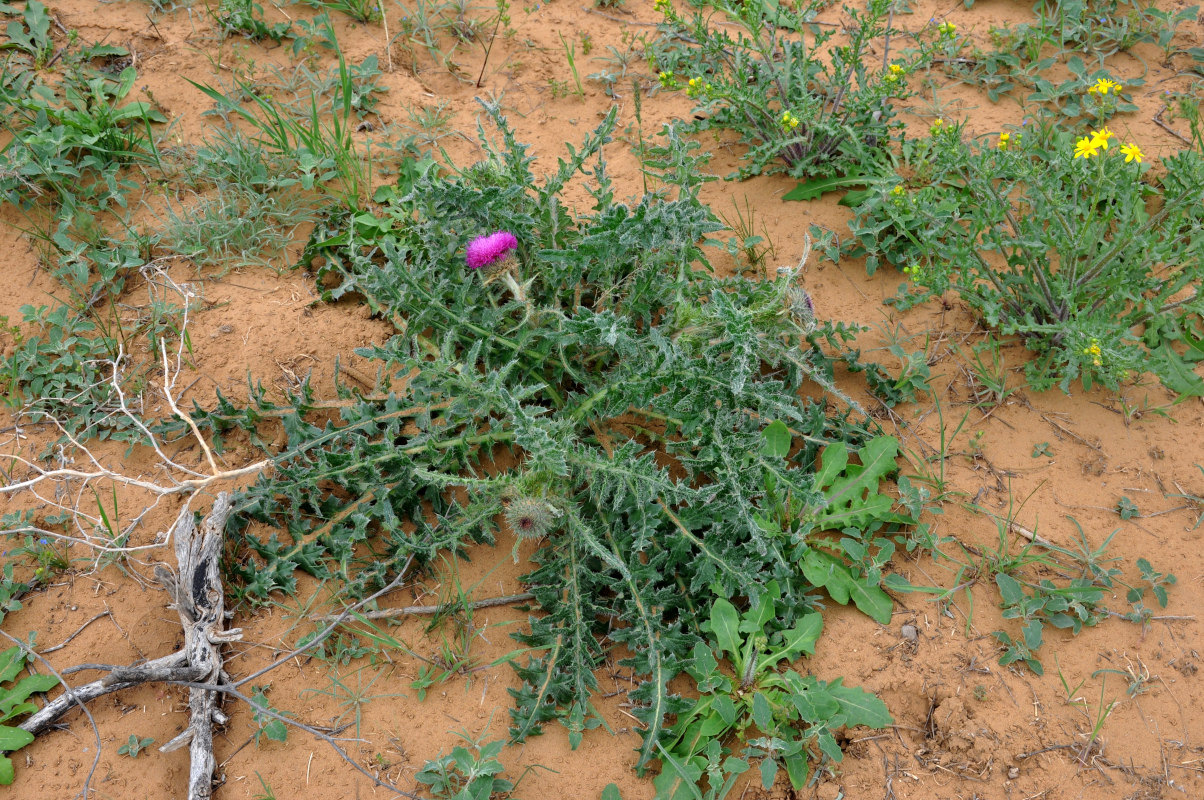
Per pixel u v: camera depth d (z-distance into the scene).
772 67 1.44
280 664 1.09
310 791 1.05
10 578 1.13
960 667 1.11
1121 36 1.55
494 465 1.21
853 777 1.06
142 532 1.16
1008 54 1.55
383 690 1.10
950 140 1.26
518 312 1.23
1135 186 1.30
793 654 1.10
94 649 1.10
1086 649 1.12
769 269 1.36
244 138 1.43
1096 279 1.26
